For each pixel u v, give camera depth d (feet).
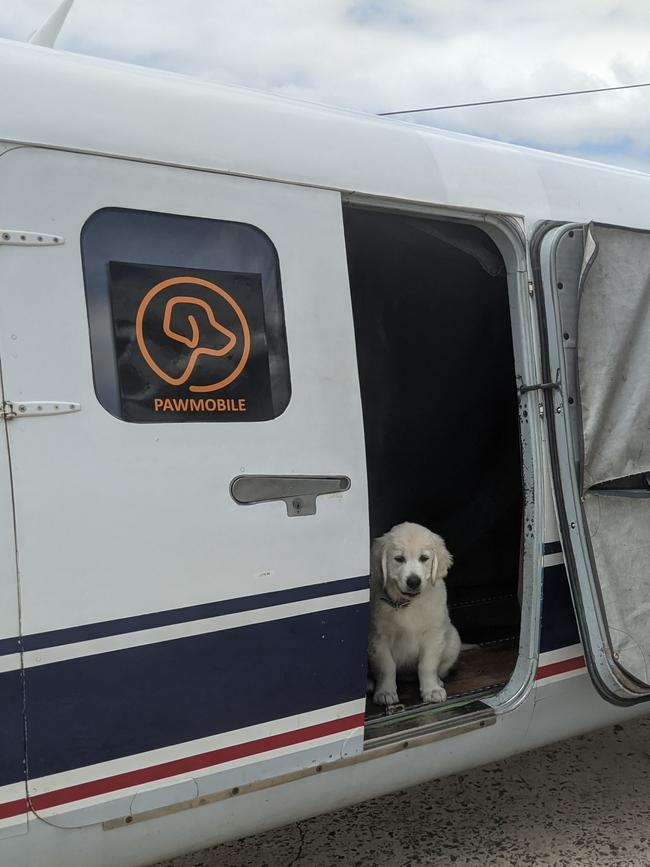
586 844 7.36
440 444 9.66
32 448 4.47
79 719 4.58
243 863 7.32
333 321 5.59
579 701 6.91
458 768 6.39
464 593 9.81
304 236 5.51
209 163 5.17
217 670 5.02
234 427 5.13
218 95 5.44
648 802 8.10
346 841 7.61
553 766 8.96
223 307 5.16
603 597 6.35
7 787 4.40
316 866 7.22
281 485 5.27
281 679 5.27
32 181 4.59
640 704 7.43
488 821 7.85
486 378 9.81
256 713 5.18
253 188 5.33
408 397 9.43
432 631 7.41
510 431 10.01
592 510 6.45
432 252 8.95
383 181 5.90
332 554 5.47
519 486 10.04
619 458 6.56
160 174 5.00
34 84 4.72
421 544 7.34
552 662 6.65
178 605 4.87
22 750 4.43
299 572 5.33
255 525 5.16
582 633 6.46
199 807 5.03
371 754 5.74
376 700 7.23
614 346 6.58
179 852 5.13
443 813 8.04
